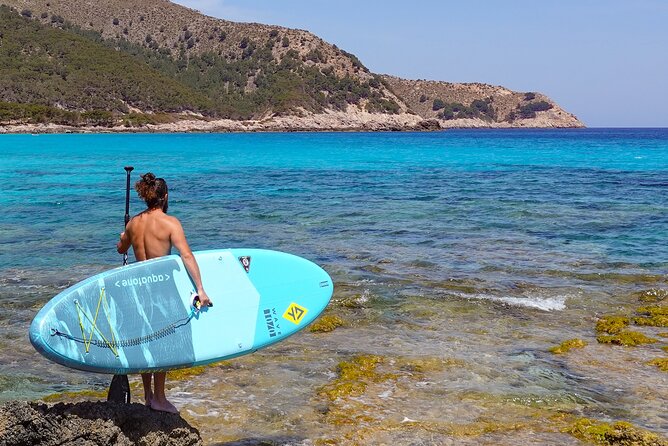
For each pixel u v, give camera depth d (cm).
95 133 17512
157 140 12050
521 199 2628
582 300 1120
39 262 1396
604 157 6206
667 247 1579
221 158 6097
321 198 2698
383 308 1062
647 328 972
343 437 620
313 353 851
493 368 801
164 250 528
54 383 760
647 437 597
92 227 1892
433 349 868
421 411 678
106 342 489
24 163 5184
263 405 692
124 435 503
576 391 731
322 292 574
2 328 943
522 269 1345
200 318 521
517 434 625
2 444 463
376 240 1681
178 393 721
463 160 5772
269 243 1639
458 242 1652
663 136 16150
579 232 1805
